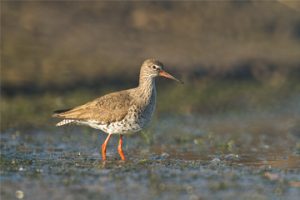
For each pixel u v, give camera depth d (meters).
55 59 26.41
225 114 23.77
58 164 14.66
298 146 18.25
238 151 17.31
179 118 22.73
